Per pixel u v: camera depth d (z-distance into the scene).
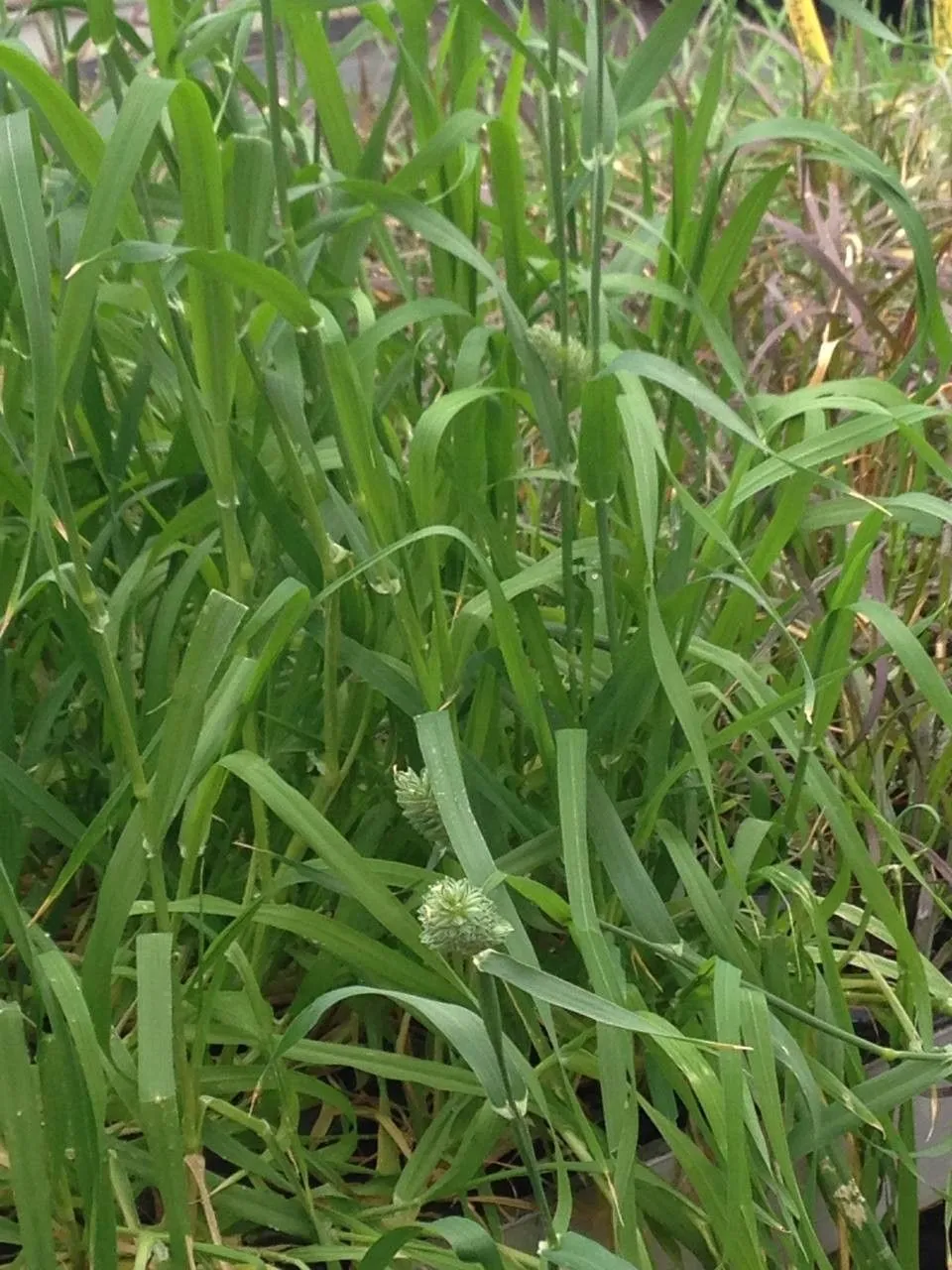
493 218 0.48
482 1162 0.40
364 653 0.42
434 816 0.34
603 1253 0.32
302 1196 0.40
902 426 0.39
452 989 0.40
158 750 0.38
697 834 0.47
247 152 0.36
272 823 0.46
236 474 0.43
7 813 0.42
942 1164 0.48
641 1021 0.32
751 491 0.41
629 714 0.42
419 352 0.50
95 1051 0.33
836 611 0.41
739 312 0.67
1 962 0.45
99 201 0.32
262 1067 0.42
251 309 0.37
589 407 0.38
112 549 0.49
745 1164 0.34
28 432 0.45
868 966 0.46
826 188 0.80
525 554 0.56
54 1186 0.38
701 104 0.44
